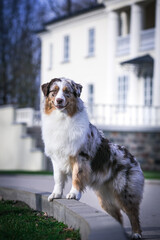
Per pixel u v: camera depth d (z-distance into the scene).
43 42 30.83
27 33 40.50
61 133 5.45
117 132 19.69
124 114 21.75
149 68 21.62
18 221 5.75
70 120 5.45
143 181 5.69
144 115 21.55
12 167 21.53
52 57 29.58
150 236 5.50
